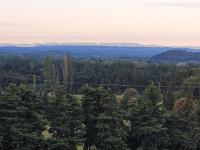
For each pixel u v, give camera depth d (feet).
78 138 146.51
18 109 141.90
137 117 160.97
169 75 377.50
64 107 148.87
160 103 170.30
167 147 167.84
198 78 277.64
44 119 144.87
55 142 142.41
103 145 146.92
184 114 176.45
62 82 377.50
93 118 151.64
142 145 158.71
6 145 140.36
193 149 168.35
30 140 138.51
